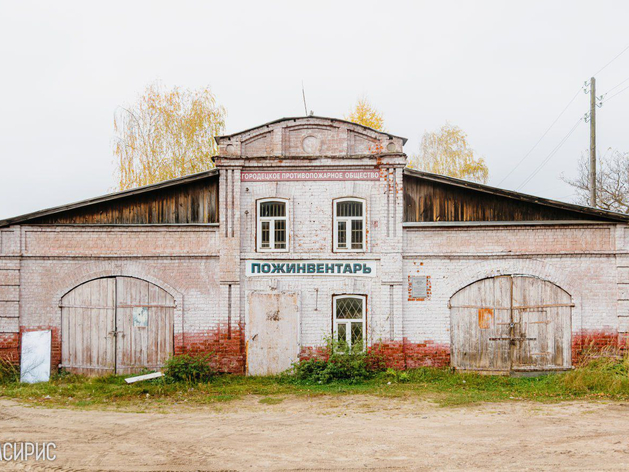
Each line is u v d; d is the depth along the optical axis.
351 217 16.44
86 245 16.39
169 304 16.36
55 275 16.34
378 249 16.23
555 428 10.21
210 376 15.71
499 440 9.45
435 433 10.05
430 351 16.08
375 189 16.38
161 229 16.44
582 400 12.84
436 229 16.25
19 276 16.22
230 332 16.19
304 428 10.66
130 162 28.89
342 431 10.34
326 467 8.23
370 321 16.12
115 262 16.39
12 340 16.12
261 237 16.48
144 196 16.56
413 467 8.14
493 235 16.16
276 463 8.45
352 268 16.25
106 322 16.34
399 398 13.48
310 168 16.42
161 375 15.47
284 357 16.14
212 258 16.41
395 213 16.19
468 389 14.38
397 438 9.74
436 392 14.03
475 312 16.06
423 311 16.14
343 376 15.45
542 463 8.16
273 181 16.44
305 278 16.31
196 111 30.34
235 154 16.41
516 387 14.53
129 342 16.31
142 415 12.03
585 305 15.80
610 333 15.71
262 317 16.22
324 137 16.56
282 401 13.41
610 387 13.51
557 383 14.36
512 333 15.91
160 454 8.97
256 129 16.48
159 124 29.73
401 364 15.95
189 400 13.60
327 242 16.33
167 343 16.31
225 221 16.31
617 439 9.35
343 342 15.98
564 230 15.99
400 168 16.23
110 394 14.12
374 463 8.36
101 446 9.45
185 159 29.59
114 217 16.50
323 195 16.42
